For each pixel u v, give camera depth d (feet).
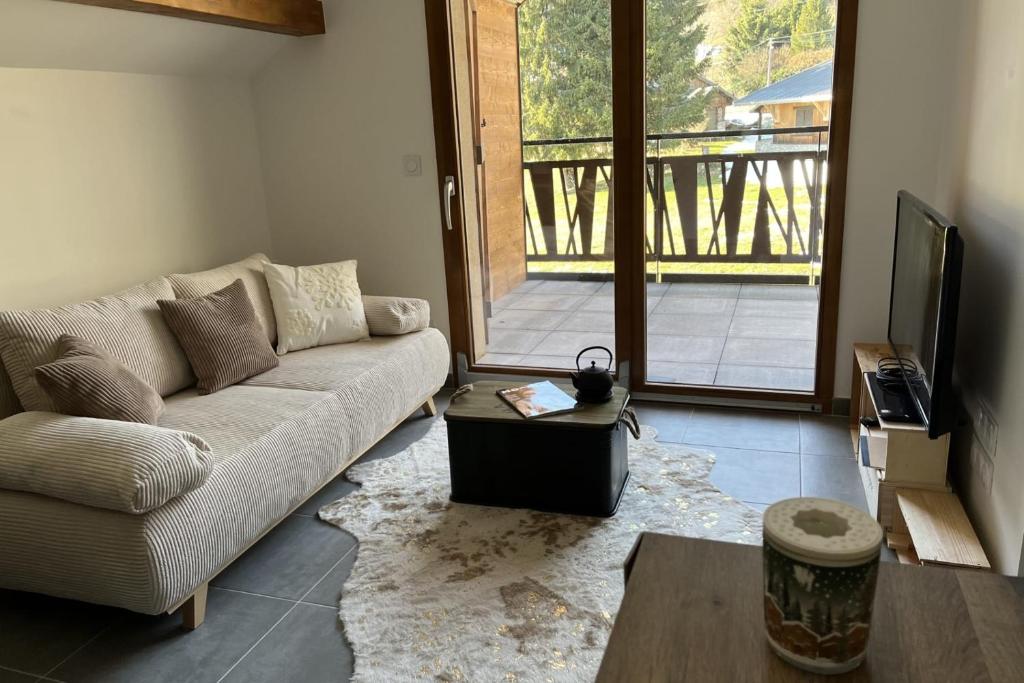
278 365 10.11
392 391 10.18
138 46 10.18
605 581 7.37
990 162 7.15
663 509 8.66
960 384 8.05
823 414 11.29
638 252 11.69
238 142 12.81
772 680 3.07
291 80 12.71
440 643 6.61
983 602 3.48
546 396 9.05
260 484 7.61
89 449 6.49
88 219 10.19
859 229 10.46
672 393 12.01
